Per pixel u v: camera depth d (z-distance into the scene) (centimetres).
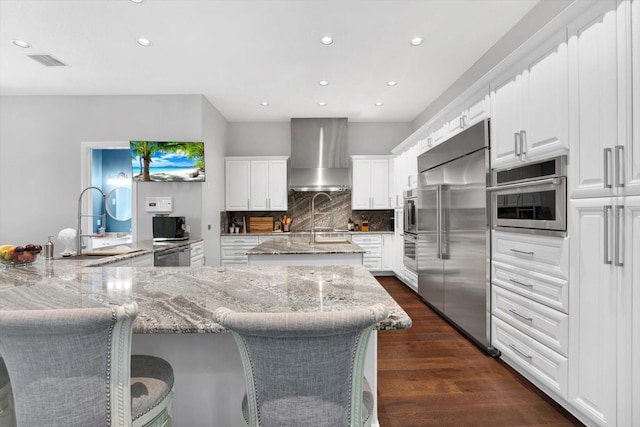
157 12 258
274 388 81
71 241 271
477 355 258
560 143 178
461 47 317
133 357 123
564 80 174
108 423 85
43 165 433
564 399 180
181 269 186
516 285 221
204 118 448
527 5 253
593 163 157
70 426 83
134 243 376
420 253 402
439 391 207
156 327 95
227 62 345
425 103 482
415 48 319
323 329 74
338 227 588
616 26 143
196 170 427
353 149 585
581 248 165
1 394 121
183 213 437
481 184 257
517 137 214
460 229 294
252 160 548
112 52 321
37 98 432
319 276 165
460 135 291
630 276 139
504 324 236
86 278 161
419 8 256
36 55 326
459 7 256
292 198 584
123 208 637
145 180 419
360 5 252
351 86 414
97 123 432
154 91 424
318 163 549
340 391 82
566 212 176
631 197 138
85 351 82
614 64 145
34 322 75
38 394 82
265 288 139
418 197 407
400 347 274
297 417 81
